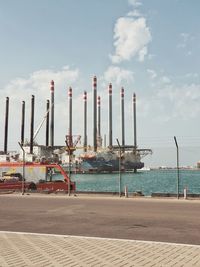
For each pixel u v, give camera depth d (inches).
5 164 1979.6
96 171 7519.7
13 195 1299.2
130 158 7726.4
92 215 671.1
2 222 589.3
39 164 1924.2
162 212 713.0
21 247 378.6
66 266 295.7
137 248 372.2
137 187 3250.5
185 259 321.7
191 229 505.4
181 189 2758.4
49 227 534.0
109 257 330.3
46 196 1237.7
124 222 578.6
